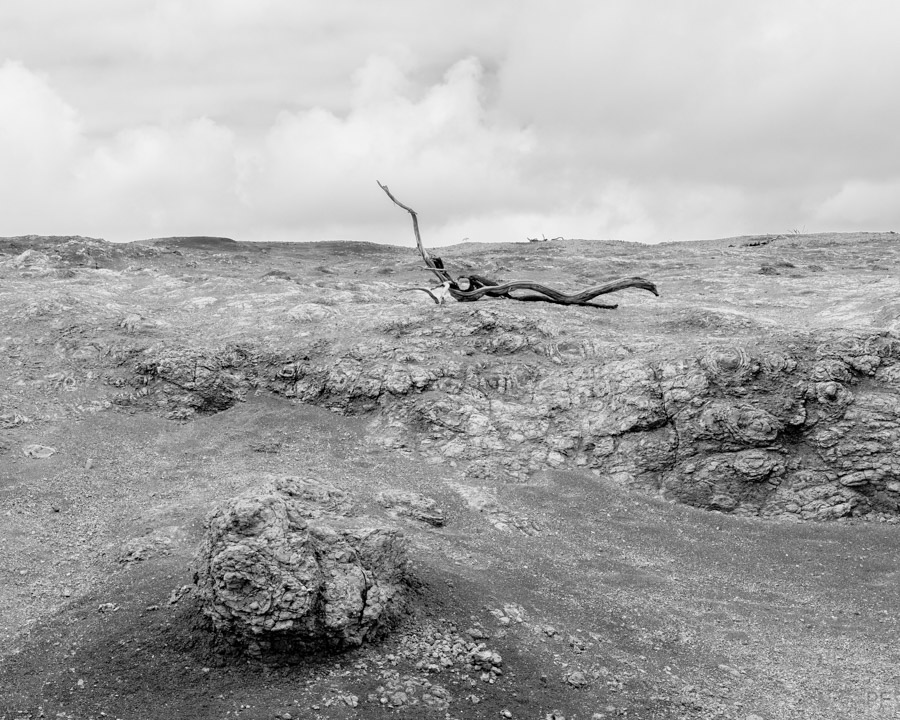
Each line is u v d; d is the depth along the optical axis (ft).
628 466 141.79
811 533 125.80
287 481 98.73
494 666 81.05
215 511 85.10
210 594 79.00
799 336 150.92
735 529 128.06
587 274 341.00
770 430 137.49
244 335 183.93
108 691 74.28
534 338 175.32
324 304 209.97
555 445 147.43
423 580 93.86
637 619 97.71
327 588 79.41
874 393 139.74
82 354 171.83
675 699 81.15
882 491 130.62
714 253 415.64
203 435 151.33
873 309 205.36
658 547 121.90
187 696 73.61
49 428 145.28
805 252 409.49
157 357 167.94
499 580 101.55
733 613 102.89
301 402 165.27
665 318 197.88
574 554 116.78
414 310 193.57
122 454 140.67
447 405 155.74
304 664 77.71
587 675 82.74
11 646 81.35
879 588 109.50
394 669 78.07
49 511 116.26
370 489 127.75
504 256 416.87
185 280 256.93
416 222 213.66
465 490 132.46
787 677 87.76
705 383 145.38
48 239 361.51
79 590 94.27
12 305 197.06
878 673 88.84
